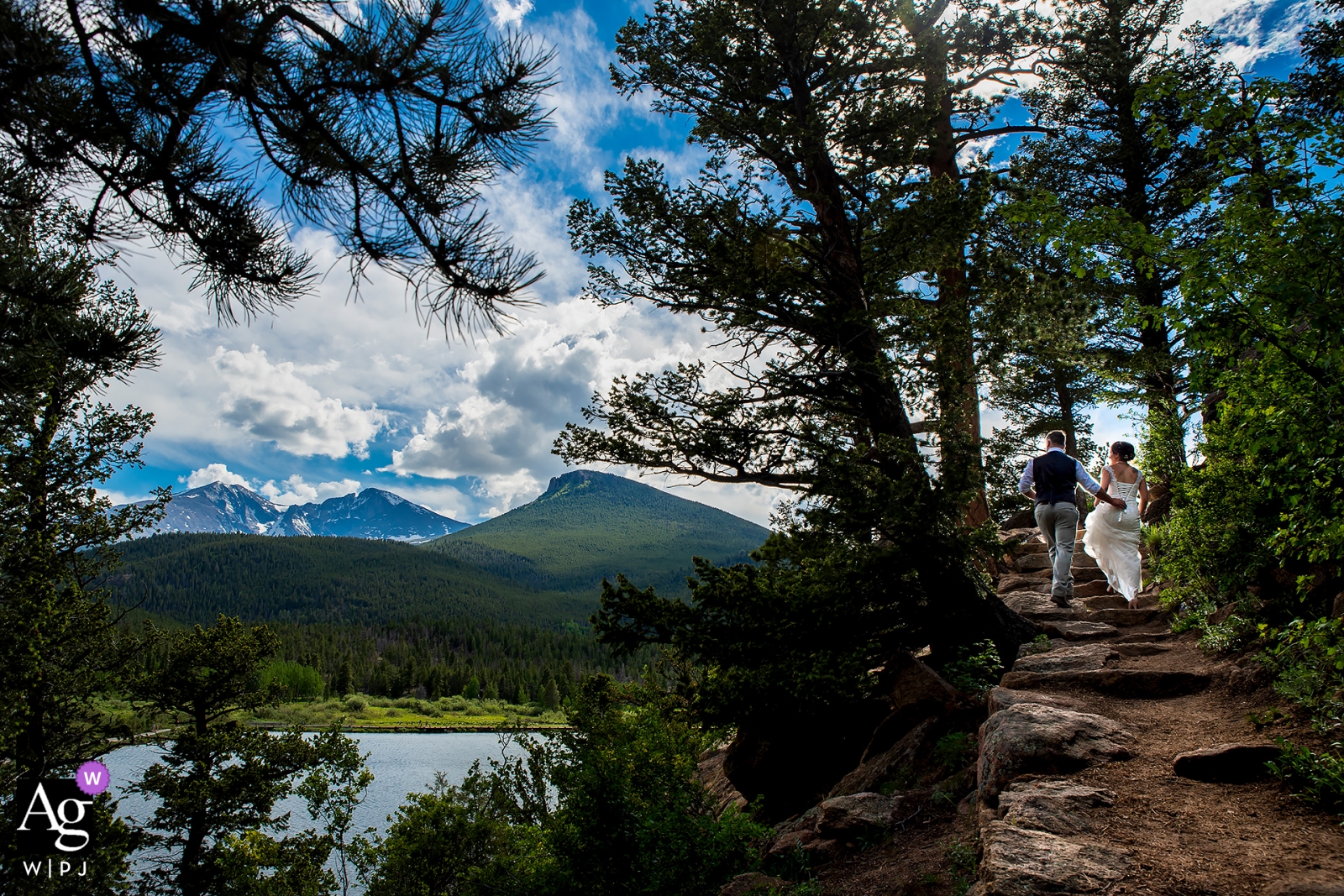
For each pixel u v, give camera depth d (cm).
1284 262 491
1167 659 701
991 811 459
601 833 525
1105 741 514
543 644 18400
